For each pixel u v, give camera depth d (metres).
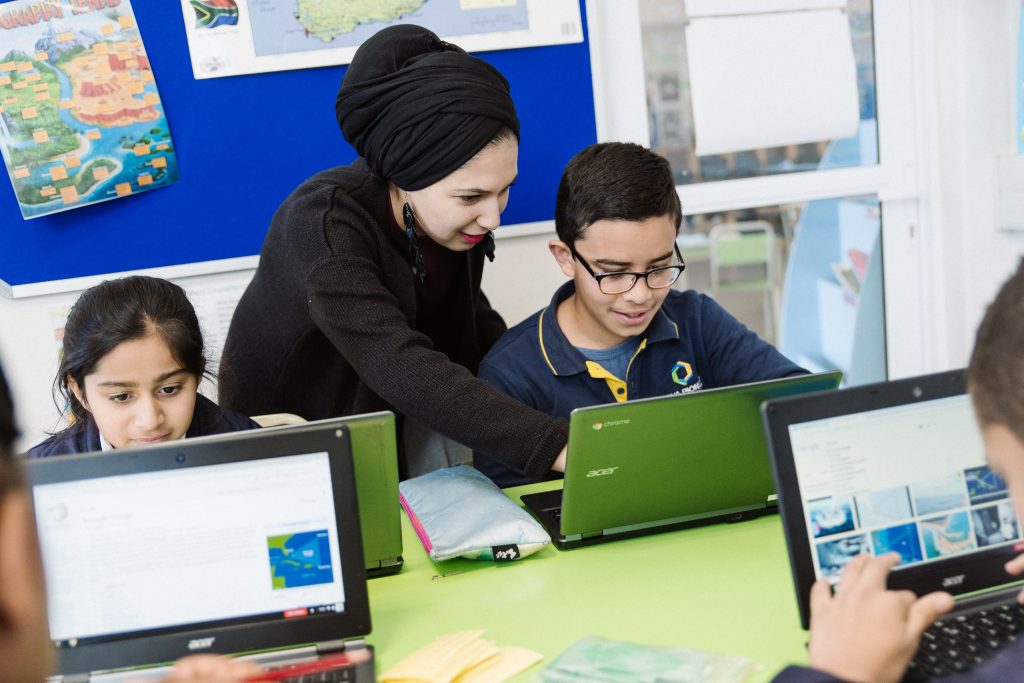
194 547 0.93
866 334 2.47
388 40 1.45
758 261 2.38
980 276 2.44
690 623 0.95
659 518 1.21
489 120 1.39
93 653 0.92
